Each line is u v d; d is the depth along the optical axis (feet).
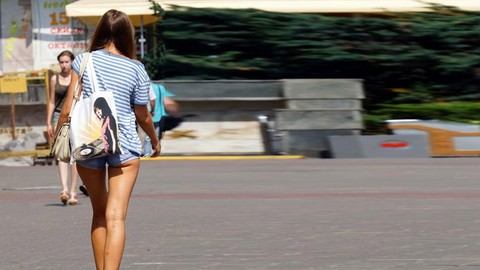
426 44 146.82
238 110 139.64
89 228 77.97
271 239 71.31
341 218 80.64
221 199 93.45
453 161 124.88
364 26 146.72
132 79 51.42
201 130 139.23
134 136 51.75
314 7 150.51
